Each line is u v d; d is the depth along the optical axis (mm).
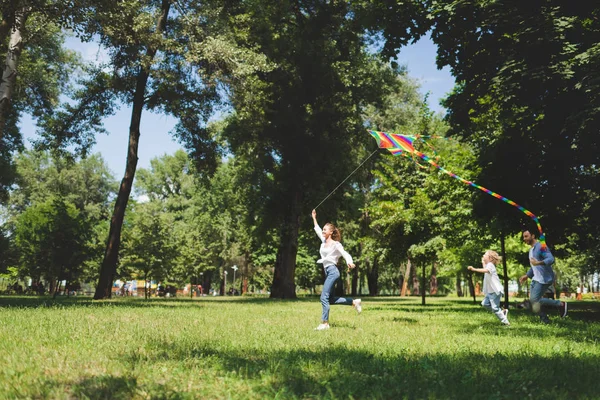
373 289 54688
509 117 15352
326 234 9453
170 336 6805
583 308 23531
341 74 29422
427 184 22531
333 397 3578
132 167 24234
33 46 26031
